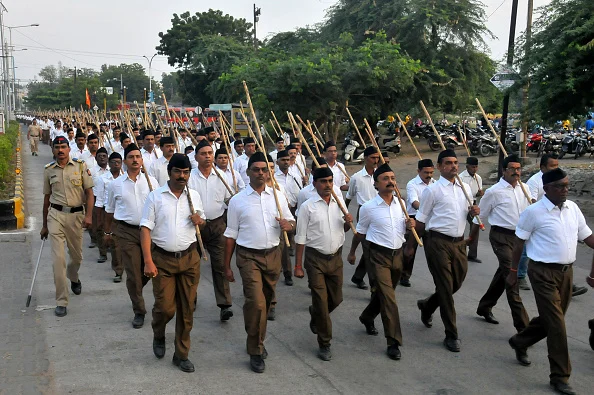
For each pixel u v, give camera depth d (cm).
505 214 637
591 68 1195
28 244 994
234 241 536
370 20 2477
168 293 509
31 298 703
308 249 547
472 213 582
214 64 3547
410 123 2812
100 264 883
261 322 510
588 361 546
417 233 594
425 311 627
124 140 1170
